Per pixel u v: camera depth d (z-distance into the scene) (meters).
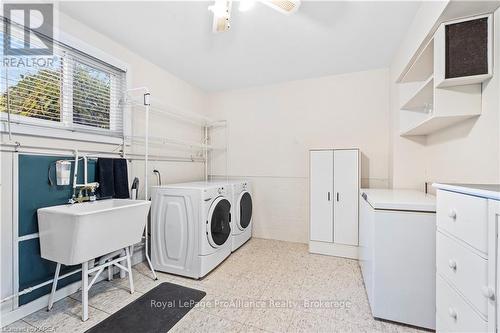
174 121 3.11
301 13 1.84
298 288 2.03
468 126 1.58
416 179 2.42
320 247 2.84
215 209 2.38
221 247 2.55
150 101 2.39
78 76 2.02
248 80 3.30
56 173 1.80
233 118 3.68
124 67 2.37
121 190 2.24
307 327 1.53
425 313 1.49
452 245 1.03
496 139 1.30
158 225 2.35
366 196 1.96
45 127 1.76
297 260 2.64
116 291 1.96
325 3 1.72
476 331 0.86
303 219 3.27
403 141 2.46
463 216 0.95
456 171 1.75
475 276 0.87
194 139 3.52
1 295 1.51
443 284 1.11
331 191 2.79
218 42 2.30
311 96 3.22
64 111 1.91
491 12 1.31
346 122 3.04
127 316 1.64
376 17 1.87
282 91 3.38
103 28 2.07
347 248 2.71
